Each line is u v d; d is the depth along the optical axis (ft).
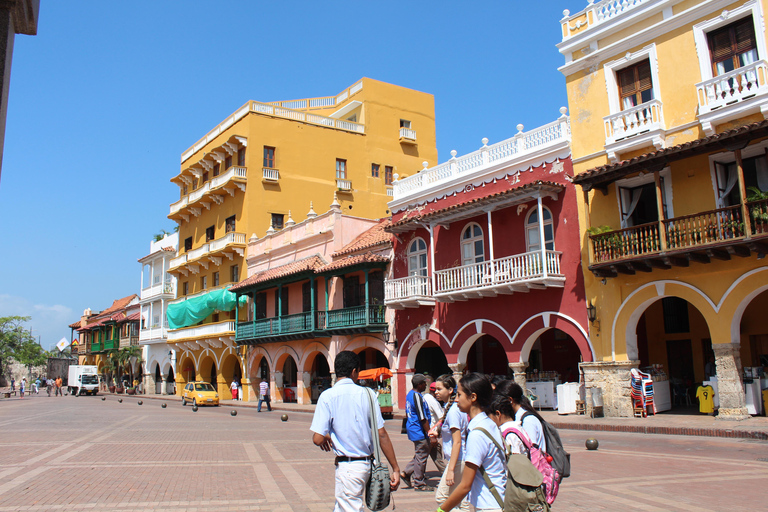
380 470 17.22
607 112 65.36
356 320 93.66
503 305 73.92
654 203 61.62
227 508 26.55
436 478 33.24
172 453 45.50
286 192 139.74
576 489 29.32
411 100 160.04
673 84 60.18
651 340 74.49
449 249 82.07
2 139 16.67
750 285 52.75
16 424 72.64
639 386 60.13
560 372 79.82
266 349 123.95
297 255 118.62
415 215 87.20
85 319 275.59
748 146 53.67
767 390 54.80
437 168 86.12
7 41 16.85
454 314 80.12
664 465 35.63
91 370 208.64
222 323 137.90
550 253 67.51
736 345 53.98
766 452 39.09
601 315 63.67
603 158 64.90
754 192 51.29
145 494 29.63
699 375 70.33
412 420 30.94
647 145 60.90
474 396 16.48
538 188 66.80
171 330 164.45
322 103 163.12
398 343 88.74
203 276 157.48
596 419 59.82
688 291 57.16
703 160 57.21
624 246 59.62
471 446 15.14
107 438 56.44
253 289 124.77
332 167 145.89
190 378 170.30
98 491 30.40
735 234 52.37
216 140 151.02
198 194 154.81
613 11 66.08
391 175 153.48
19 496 29.14
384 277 93.66
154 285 186.19
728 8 56.75
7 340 236.02
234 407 116.67
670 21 60.54
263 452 46.01
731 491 28.09
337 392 17.85
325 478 34.19
